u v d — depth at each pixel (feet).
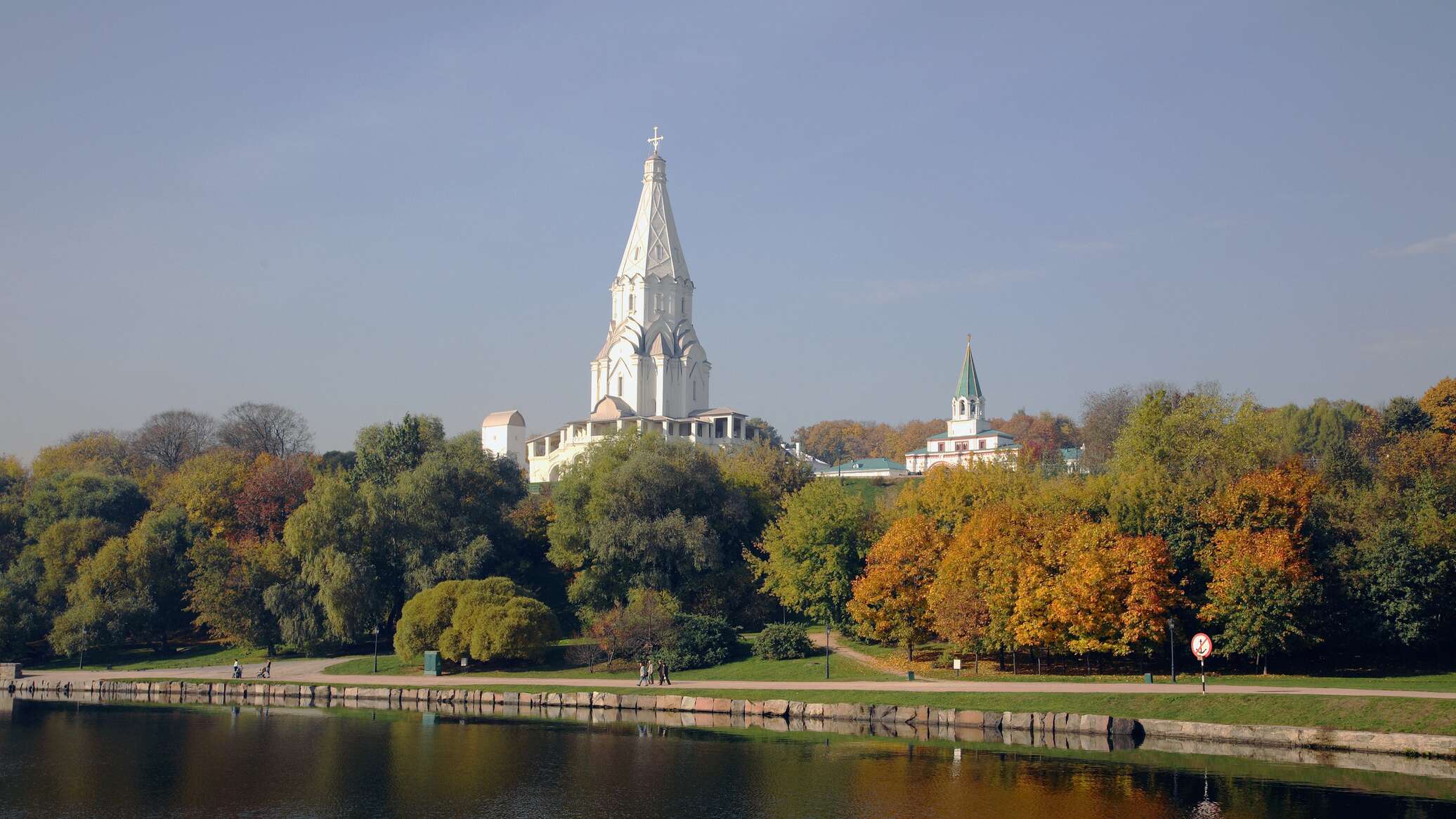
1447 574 263.49
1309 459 488.85
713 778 191.31
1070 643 262.67
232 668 352.49
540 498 461.78
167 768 202.80
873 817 166.40
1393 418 518.78
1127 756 203.92
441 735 235.61
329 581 353.72
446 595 332.80
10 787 189.47
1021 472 361.71
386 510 384.88
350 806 175.63
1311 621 260.62
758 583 371.35
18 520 453.17
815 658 305.53
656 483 375.25
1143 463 314.14
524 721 257.34
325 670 337.11
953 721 234.58
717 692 267.59
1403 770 188.14
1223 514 279.90
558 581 416.46
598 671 311.06
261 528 453.58
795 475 433.89
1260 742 208.74
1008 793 177.58
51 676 343.67
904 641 300.40
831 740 225.35
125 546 395.14
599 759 208.54
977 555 280.10
